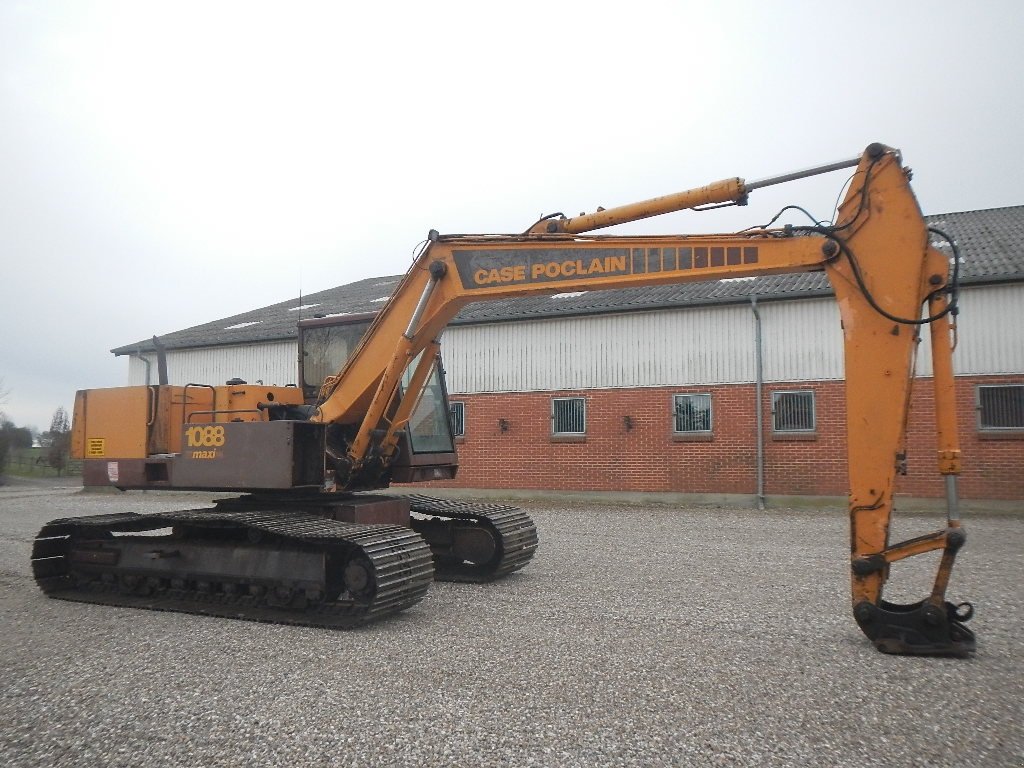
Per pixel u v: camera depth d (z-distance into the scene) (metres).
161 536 8.73
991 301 15.79
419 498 10.48
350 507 8.41
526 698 4.95
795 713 4.68
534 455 19.53
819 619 7.05
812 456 16.91
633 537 12.75
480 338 20.38
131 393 9.02
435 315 8.11
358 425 8.93
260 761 4.08
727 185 6.81
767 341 17.44
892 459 6.13
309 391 9.69
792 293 17.08
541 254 7.56
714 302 17.77
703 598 8.00
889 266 6.23
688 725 4.50
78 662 5.91
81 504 20.20
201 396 9.23
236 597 8.02
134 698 5.04
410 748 4.21
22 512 18.12
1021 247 17.17
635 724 4.52
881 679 5.32
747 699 4.92
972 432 15.70
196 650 6.25
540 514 16.22
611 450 18.73
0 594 8.89
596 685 5.20
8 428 43.09
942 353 6.10
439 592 8.50
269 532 7.66
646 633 6.57
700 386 17.97
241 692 5.13
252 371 23.78
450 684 5.25
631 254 7.16
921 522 14.41
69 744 4.33
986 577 9.16
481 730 4.44
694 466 17.92
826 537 12.63
